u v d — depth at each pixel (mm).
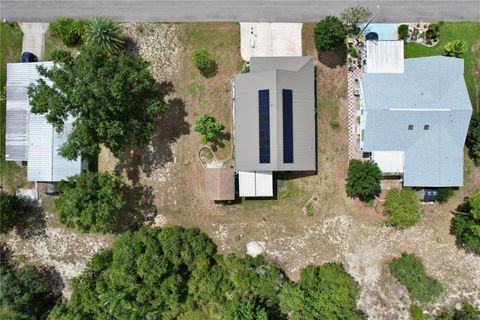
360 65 31406
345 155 31531
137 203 31781
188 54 31656
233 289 30750
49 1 31391
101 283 29562
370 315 31594
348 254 31734
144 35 31547
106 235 31875
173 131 31688
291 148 29156
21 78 30156
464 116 29203
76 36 30922
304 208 31688
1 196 29797
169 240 29375
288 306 29188
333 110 31547
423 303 31469
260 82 29047
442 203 31578
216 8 31547
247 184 30469
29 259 32125
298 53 31672
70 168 29750
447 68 29844
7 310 28500
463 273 31547
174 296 28812
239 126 29781
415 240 31656
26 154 30188
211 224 31766
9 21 31516
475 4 31469
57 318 29453
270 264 31266
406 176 29984
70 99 25266
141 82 26750
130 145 31734
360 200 31641
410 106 29094
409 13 31391
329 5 31438
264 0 31531
